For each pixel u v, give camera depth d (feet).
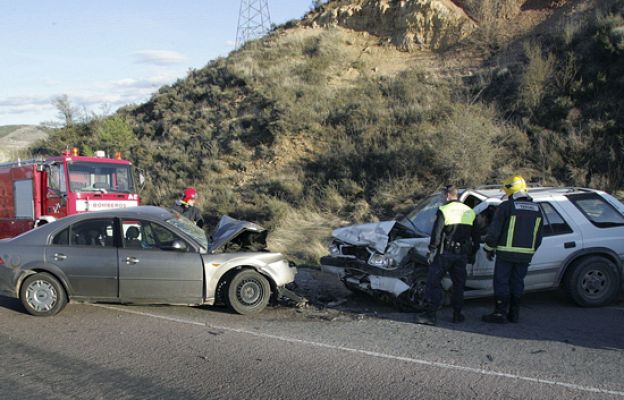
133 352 18.62
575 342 19.39
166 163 70.69
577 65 53.78
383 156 54.03
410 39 75.92
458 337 20.20
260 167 61.57
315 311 24.41
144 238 23.67
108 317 23.20
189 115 79.87
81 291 23.07
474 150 47.65
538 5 69.41
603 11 58.80
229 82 82.94
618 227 24.81
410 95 63.31
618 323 21.81
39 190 39.68
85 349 18.94
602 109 48.39
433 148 50.57
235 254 23.76
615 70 50.83
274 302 25.86
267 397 14.79
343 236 25.68
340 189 52.47
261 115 68.64
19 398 14.82
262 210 51.44
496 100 56.75
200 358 17.98
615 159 43.14
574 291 24.14
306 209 50.44
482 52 67.26
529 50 60.03
